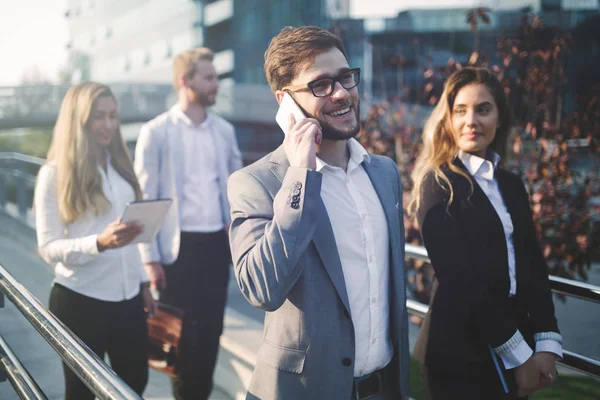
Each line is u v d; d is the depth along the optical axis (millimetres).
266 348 1577
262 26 42656
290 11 38438
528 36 4426
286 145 1531
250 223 1530
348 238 1609
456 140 2135
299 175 1446
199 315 3451
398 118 5039
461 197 1955
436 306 1927
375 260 1642
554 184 4227
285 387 1519
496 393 1877
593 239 4184
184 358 3102
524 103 4453
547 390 3889
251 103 35812
